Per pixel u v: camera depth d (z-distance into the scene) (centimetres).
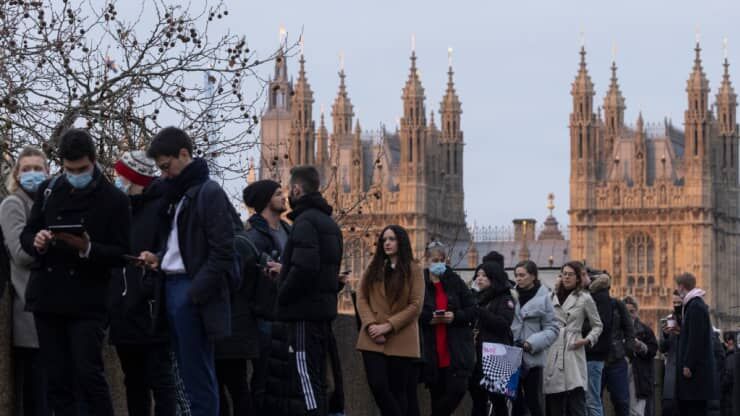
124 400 1770
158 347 1576
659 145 14788
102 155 2245
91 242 1443
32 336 1536
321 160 14650
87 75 2252
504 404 2200
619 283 14700
